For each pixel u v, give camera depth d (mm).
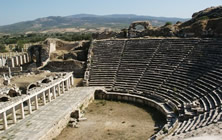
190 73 47625
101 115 42938
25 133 32969
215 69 44250
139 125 38312
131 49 61562
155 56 56844
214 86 40188
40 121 36781
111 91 52688
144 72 54250
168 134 31328
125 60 59250
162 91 47312
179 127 32781
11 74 58719
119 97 50719
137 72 55062
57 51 76000
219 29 59594
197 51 51844
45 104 44438
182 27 72062
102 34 77062
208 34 60656
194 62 49781
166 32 68938
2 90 39031
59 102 45469
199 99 39469
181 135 27312
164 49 57406
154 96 47062
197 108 36188
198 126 28766
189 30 65188
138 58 58438
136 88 51375
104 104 48719
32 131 33531
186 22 75312
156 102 44656
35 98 41531
